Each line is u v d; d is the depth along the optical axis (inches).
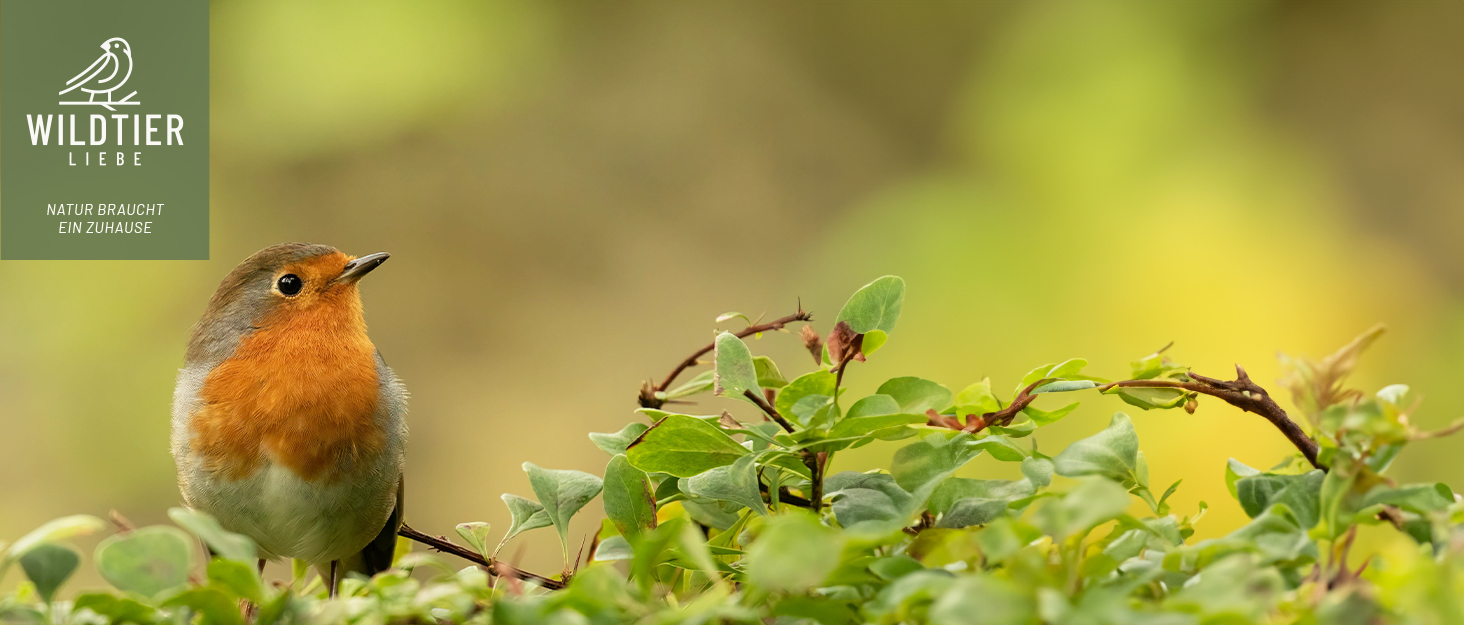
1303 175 359.3
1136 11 379.9
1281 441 258.2
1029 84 378.9
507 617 61.1
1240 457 259.1
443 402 399.9
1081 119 360.2
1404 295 330.0
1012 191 354.3
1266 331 311.0
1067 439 279.7
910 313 335.0
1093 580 63.2
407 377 403.2
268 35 417.1
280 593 64.3
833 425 82.3
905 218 359.6
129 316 383.9
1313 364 72.6
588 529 298.7
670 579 89.7
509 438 392.2
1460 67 412.2
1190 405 87.2
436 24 420.8
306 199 420.5
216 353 144.7
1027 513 72.4
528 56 439.8
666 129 444.1
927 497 74.6
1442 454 283.3
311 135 417.7
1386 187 402.0
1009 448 81.4
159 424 374.0
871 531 66.4
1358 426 67.8
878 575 66.2
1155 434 267.6
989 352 319.9
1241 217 339.6
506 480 384.2
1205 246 328.2
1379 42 415.8
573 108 442.3
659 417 84.4
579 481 96.6
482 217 426.0
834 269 370.6
